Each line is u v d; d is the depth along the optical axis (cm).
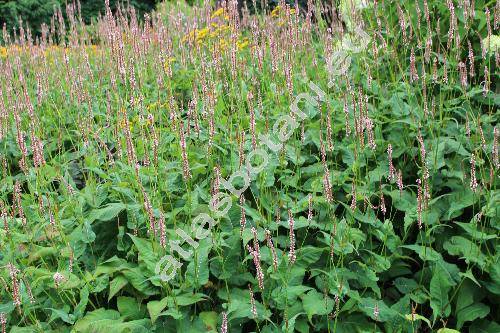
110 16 454
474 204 326
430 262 304
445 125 371
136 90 416
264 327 270
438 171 351
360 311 288
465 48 427
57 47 610
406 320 280
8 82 470
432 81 396
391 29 443
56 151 457
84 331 263
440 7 429
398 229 340
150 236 306
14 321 292
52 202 346
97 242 327
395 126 375
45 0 1240
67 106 471
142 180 341
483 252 310
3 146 445
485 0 439
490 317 302
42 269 298
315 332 281
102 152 371
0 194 384
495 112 393
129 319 281
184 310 276
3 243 313
